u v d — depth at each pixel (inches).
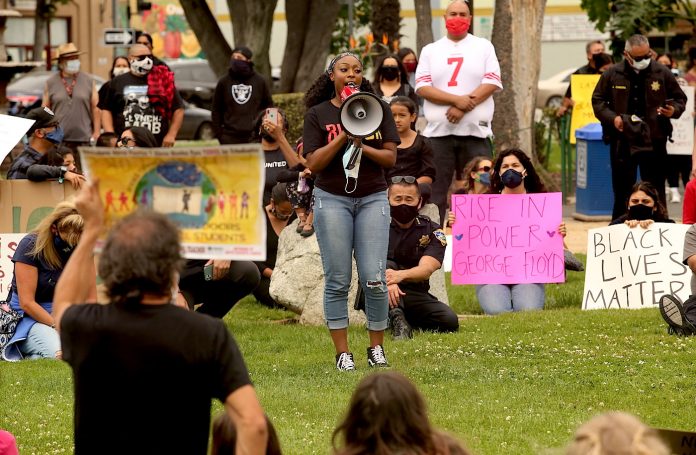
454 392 719.1
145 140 1145.4
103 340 393.7
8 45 4503.0
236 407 391.5
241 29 2484.0
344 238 756.6
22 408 710.5
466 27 1183.6
